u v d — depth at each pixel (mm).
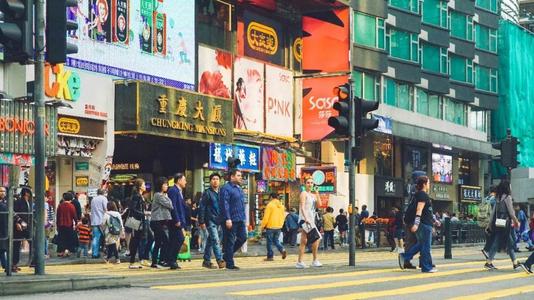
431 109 58719
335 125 18812
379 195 51719
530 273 16531
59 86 27812
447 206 61719
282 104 42219
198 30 36406
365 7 49250
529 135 70625
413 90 56000
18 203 15297
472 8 63344
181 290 11406
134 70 31969
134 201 19375
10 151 25422
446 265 19391
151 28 32969
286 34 43094
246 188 39250
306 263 21969
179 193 18359
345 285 12672
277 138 40969
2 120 25125
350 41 42750
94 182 29875
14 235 13133
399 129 51875
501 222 17844
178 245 18219
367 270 16984
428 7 58281
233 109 37344
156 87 31797
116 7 31062
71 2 12422
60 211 24516
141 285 12289
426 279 14453
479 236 44000
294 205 42969
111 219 22078
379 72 50656
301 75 43312
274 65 41688
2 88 25328
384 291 11828
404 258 17156
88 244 25875
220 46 37875
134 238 19125
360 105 18953
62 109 28094
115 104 30734
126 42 31547
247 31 39938
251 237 38688
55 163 29266
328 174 38062
